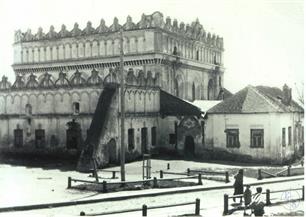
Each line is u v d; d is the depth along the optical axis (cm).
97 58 5812
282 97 5075
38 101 5072
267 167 4325
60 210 2567
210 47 6594
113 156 4534
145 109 5044
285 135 4662
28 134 5128
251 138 4638
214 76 6700
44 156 5019
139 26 5544
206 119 4925
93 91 4719
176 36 5812
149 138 5103
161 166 4425
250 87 4894
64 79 4903
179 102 5147
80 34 5938
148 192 3008
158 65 5453
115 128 4541
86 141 4300
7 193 3012
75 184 3372
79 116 4800
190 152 5081
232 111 4738
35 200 2766
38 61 6234
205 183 3419
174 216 2364
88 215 2422
